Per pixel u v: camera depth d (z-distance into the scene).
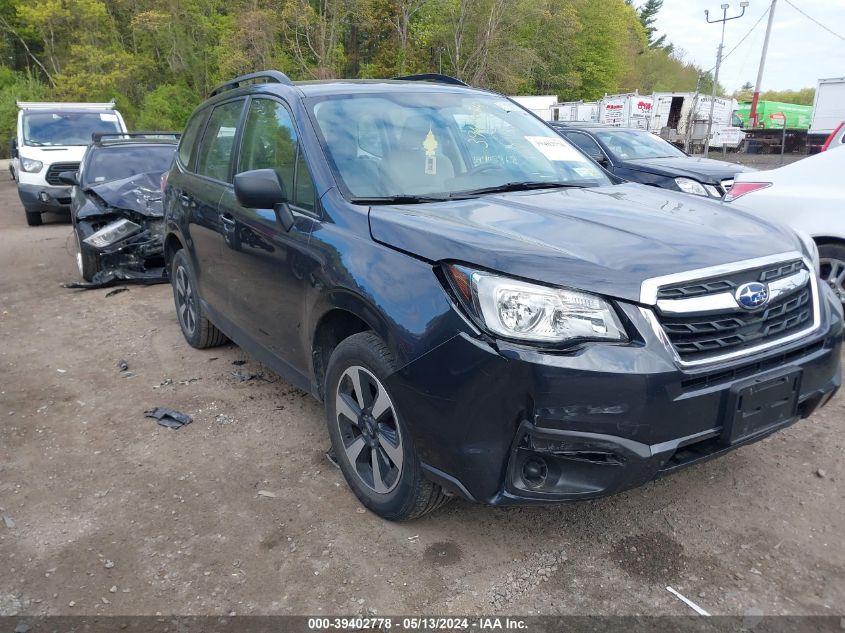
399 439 2.73
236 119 4.30
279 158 3.63
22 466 3.59
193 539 2.91
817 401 2.84
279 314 3.52
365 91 3.81
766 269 2.61
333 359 3.02
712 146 30.50
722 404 2.43
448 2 37.31
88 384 4.70
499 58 38.34
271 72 4.09
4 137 38.47
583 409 2.26
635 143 10.42
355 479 3.08
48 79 48.03
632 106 30.48
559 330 2.30
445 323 2.42
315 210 3.21
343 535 2.91
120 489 3.33
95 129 13.80
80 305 6.82
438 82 4.47
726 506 3.05
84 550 2.86
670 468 2.44
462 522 2.98
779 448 3.56
